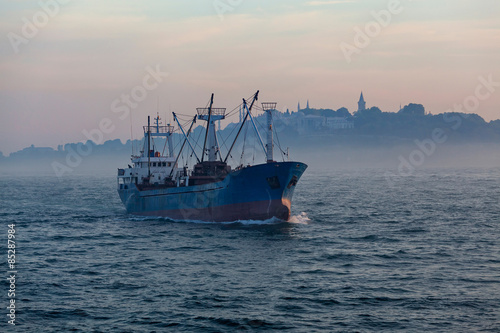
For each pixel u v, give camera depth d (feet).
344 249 319.27
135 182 529.04
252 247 326.85
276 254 305.94
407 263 279.90
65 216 527.40
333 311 203.72
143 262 291.58
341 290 230.07
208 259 295.48
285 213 410.93
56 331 188.24
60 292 232.94
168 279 253.03
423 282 240.73
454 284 236.84
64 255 316.40
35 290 236.22
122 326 191.72
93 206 636.89
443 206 588.50
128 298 222.89
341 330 185.37
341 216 489.67
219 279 251.80
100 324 193.98
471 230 395.55
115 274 264.72
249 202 403.34
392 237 363.97
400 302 212.43
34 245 353.72
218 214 417.90
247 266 277.44
